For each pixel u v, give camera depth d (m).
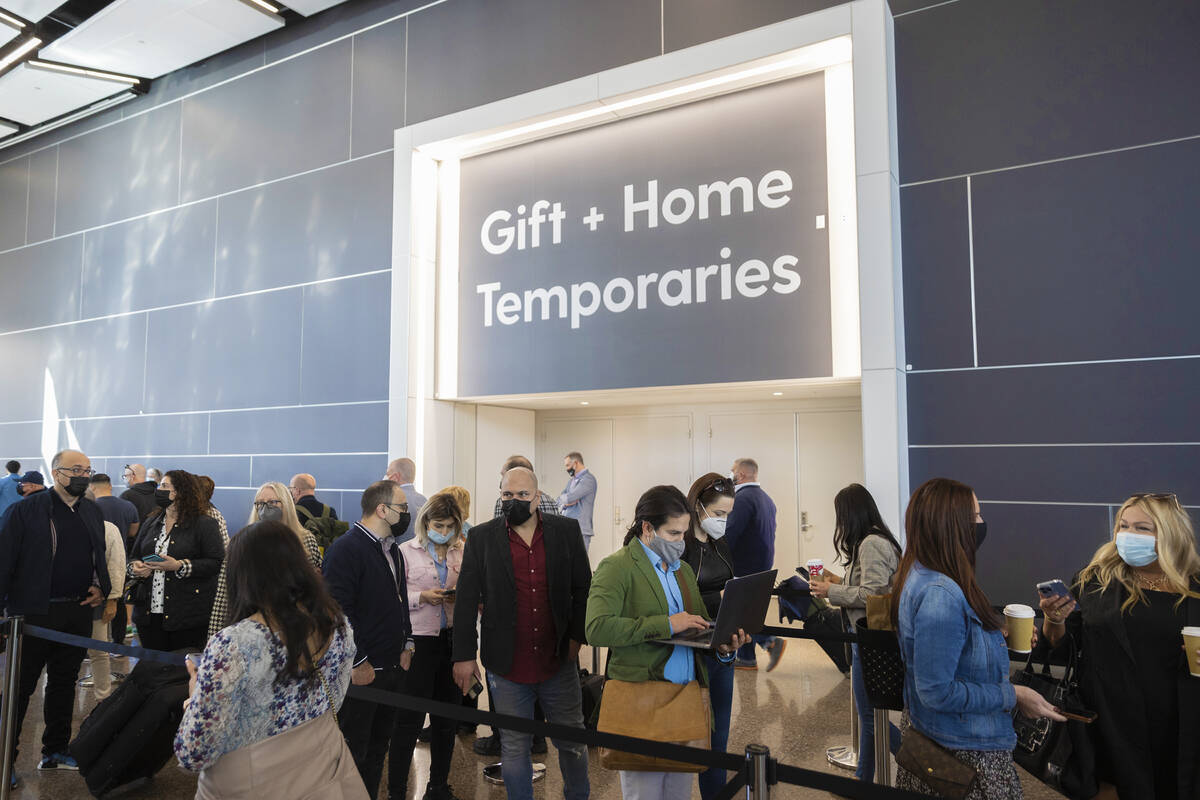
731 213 6.66
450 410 8.29
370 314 8.40
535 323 7.63
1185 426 4.98
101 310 10.88
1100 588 2.89
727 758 2.35
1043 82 5.60
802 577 4.89
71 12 9.21
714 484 3.70
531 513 3.54
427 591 4.04
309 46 9.20
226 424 9.41
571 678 3.56
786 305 6.36
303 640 2.14
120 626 6.24
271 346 9.13
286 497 4.18
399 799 3.76
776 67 6.43
